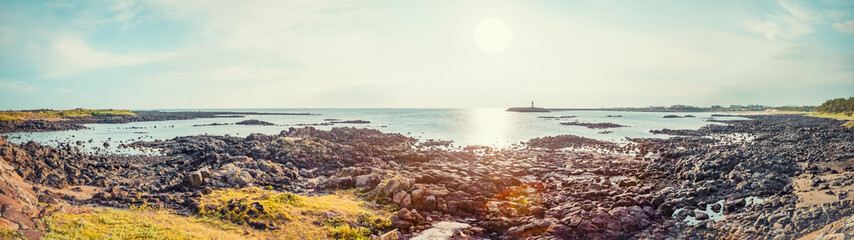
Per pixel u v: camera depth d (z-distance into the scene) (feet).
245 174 103.30
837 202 78.18
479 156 177.06
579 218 77.77
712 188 102.58
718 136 280.51
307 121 529.04
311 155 147.13
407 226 77.15
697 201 95.76
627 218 77.20
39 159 104.99
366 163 145.07
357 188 100.63
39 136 268.62
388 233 71.36
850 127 279.28
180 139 236.84
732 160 134.82
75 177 101.55
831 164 133.59
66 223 60.64
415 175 111.86
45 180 93.25
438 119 586.04
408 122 495.82
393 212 84.79
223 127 394.93
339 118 635.25
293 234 68.95
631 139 256.52
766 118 536.83
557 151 197.77
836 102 514.68
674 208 89.25
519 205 88.07
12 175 76.74
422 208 88.43
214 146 174.81
